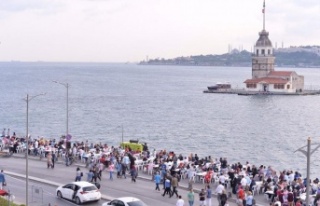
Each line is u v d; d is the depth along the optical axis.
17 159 63.97
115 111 164.25
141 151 64.94
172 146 101.50
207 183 48.84
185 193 47.03
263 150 99.25
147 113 160.75
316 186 45.28
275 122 144.50
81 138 109.19
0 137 75.88
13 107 164.75
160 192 47.34
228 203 43.19
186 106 187.50
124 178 53.12
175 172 49.31
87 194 42.94
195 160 57.09
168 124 134.62
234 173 48.38
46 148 65.12
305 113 168.25
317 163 86.69
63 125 127.56
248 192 41.81
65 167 58.72
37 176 53.66
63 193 44.47
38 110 158.62
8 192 43.22
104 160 56.94
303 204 41.81
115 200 39.03
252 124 139.25
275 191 43.50
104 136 112.44
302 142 110.25
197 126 132.25
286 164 85.88
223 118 151.88
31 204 42.50
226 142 107.75
